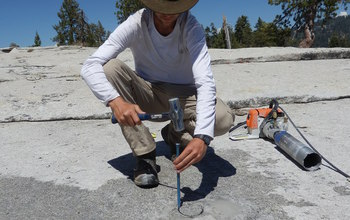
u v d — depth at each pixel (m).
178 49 2.15
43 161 2.67
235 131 3.24
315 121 3.42
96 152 2.82
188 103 2.32
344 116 3.54
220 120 2.16
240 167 2.46
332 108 3.80
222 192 2.11
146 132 2.19
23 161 2.68
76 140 3.12
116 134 3.26
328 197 2.02
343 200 1.98
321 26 22.42
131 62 6.46
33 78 5.36
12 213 1.94
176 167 1.82
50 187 2.24
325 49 7.25
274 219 1.82
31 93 4.48
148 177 2.16
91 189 2.19
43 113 3.76
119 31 2.13
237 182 2.23
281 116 2.95
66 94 4.41
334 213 1.85
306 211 1.88
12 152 2.87
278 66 6.01
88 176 2.38
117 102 1.92
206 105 1.89
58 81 5.15
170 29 2.09
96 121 3.67
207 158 2.64
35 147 2.97
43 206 2.01
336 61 6.46
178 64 2.25
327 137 3.00
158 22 2.07
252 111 3.07
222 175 2.34
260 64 6.27
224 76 5.19
